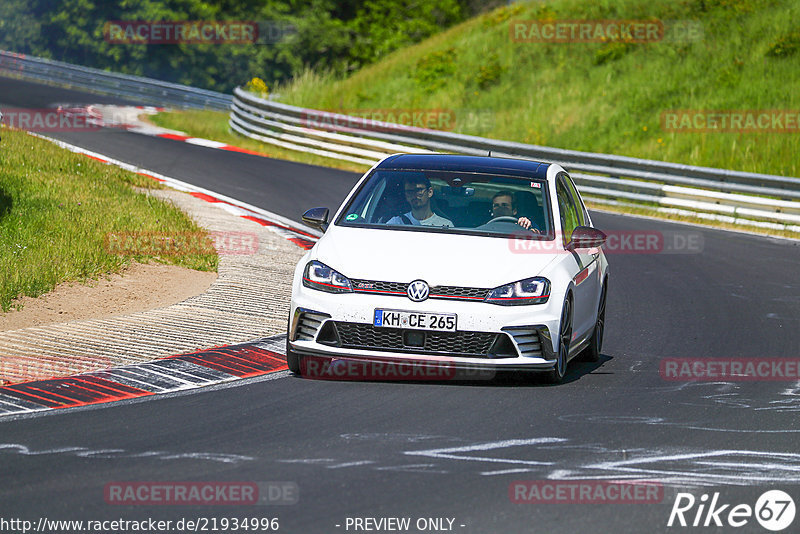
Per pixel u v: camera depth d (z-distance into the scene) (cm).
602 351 3562
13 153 6134
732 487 2053
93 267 4031
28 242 4175
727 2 12369
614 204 8175
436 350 2800
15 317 3422
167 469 2062
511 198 3161
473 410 2617
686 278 5278
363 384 2877
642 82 11500
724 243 6619
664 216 7900
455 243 2962
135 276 4125
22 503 1839
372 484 1991
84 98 13550
